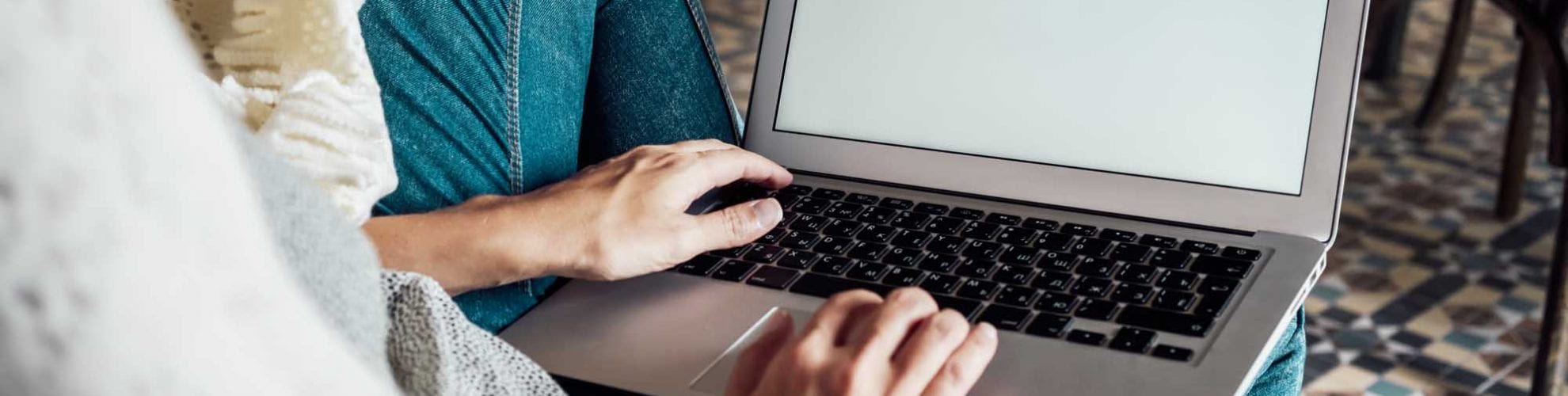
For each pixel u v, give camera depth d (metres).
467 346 0.47
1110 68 0.80
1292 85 0.76
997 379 0.59
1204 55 0.78
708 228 0.69
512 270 0.65
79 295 0.12
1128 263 0.72
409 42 0.75
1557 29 1.54
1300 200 0.75
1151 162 0.79
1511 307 1.70
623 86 0.91
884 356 0.47
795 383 0.47
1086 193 0.80
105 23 0.13
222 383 0.13
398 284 0.46
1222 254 0.73
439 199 0.74
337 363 0.15
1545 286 1.75
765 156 0.87
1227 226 0.77
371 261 0.35
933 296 0.68
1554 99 1.52
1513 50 2.65
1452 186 2.03
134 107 0.13
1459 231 1.89
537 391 0.49
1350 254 1.82
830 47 0.86
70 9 0.12
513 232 0.65
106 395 0.12
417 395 0.46
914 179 0.84
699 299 0.67
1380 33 2.44
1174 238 0.75
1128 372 0.59
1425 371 1.56
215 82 0.69
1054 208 0.80
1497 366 1.56
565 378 0.61
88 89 0.12
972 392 0.58
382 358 0.35
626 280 0.69
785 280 0.70
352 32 0.70
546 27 0.81
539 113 0.81
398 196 0.73
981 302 0.67
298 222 0.32
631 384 0.60
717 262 0.72
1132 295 0.67
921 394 0.48
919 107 0.84
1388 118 2.29
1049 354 0.61
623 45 0.91
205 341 0.13
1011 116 0.82
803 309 0.67
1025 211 0.80
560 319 0.65
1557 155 1.51
